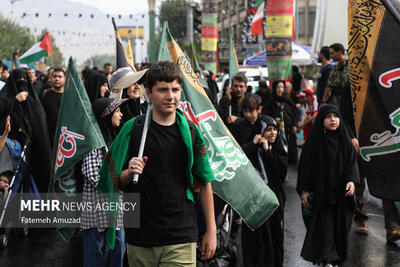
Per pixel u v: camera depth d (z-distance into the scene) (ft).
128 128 9.70
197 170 9.74
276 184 15.99
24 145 20.03
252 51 107.55
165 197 9.45
